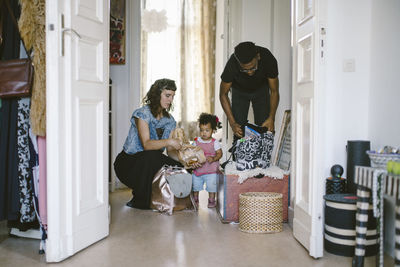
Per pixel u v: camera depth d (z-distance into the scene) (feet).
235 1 15.23
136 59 16.79
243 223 10.31
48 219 8.07
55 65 7.89
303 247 9.09
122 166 13.08
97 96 9.20
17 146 8.73
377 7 8.86
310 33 8.58
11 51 8.89
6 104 8.80
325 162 9.35
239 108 13.08
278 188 11.15
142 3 20.65
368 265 7.93
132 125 13.08
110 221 11.18
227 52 15.62
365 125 9.33
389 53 8.36
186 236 9.91
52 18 7.86
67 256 8.30
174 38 23.95
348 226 8.40
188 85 24.17
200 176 13.11
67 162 8.25
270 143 11.37
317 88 8.23
